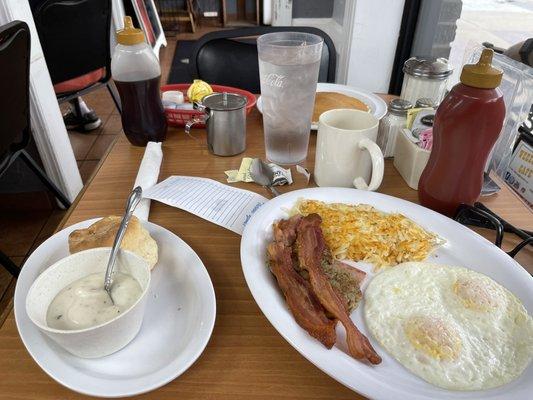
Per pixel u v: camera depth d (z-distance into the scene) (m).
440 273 0.57
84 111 2.74
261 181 0.81
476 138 0.61
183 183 0.79
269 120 0.84
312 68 0.77
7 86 1.13
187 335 0.49
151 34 3.61
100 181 0.82
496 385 0.43
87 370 0.45
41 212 1.89
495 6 1.83
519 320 0.49
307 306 0.49
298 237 0.59
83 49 2.00
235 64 1.41
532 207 0.82
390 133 0.86
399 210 0.69
